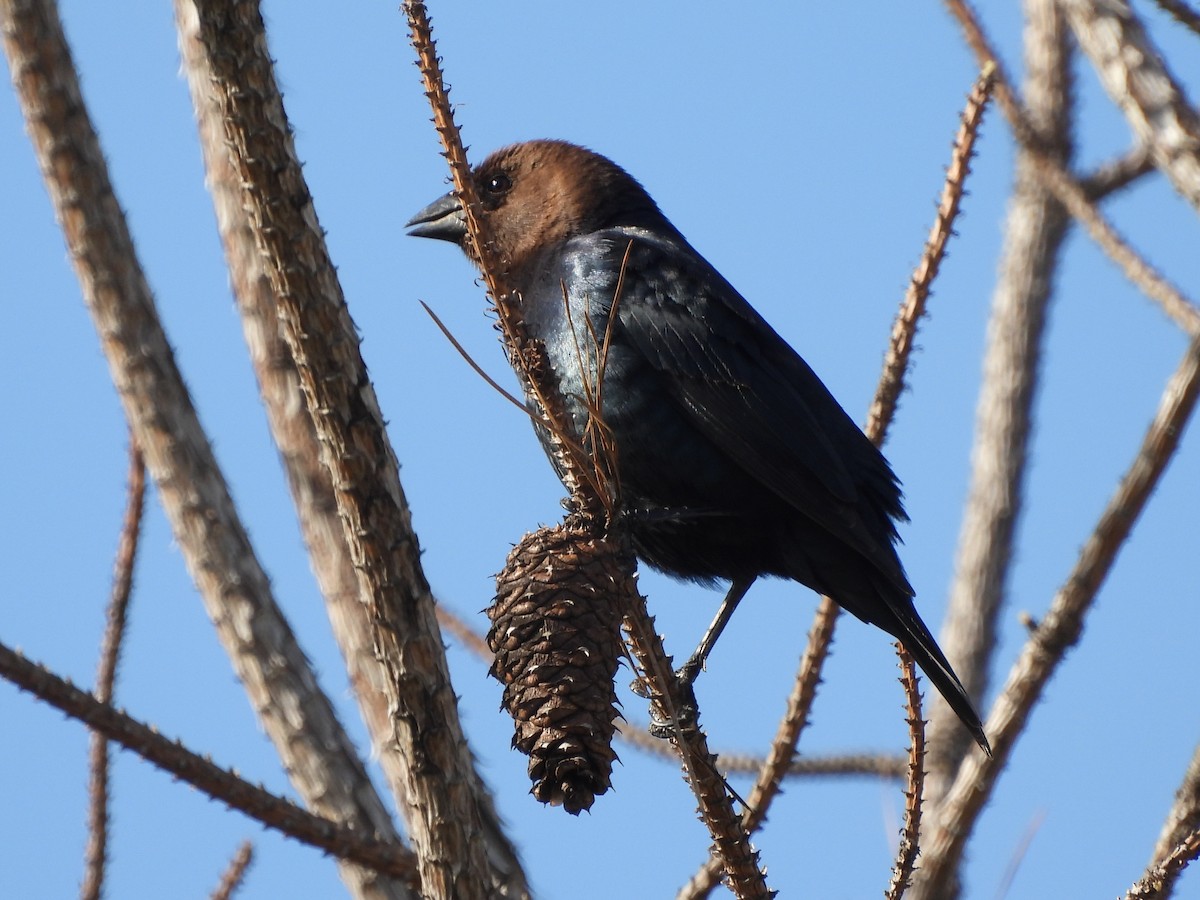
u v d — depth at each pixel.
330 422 6.76
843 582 11.04
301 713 9.05
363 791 8.98
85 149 9.62
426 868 6.92
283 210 6.64
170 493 9.31
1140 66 11.26
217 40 6.52
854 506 10.92
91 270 9.48
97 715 7.36
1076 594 9.05
